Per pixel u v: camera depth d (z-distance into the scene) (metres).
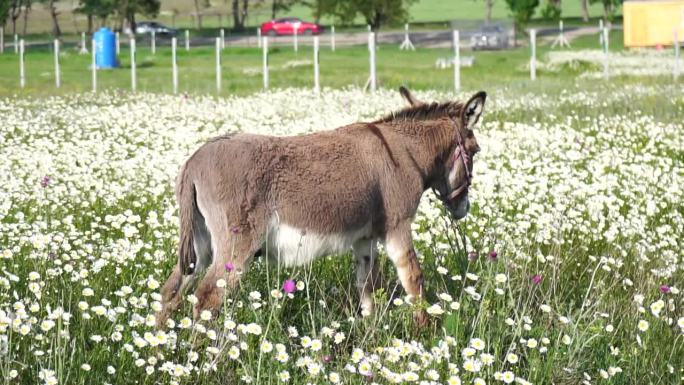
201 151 8.96
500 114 27.11
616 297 10.59
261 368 7.94
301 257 9.19
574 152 19.08
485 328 8.98
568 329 9.30
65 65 62.03
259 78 45.16
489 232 11.53
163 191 14.13
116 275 10.07
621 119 25.16
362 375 7.85
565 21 126.31
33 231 11.05
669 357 9.13
